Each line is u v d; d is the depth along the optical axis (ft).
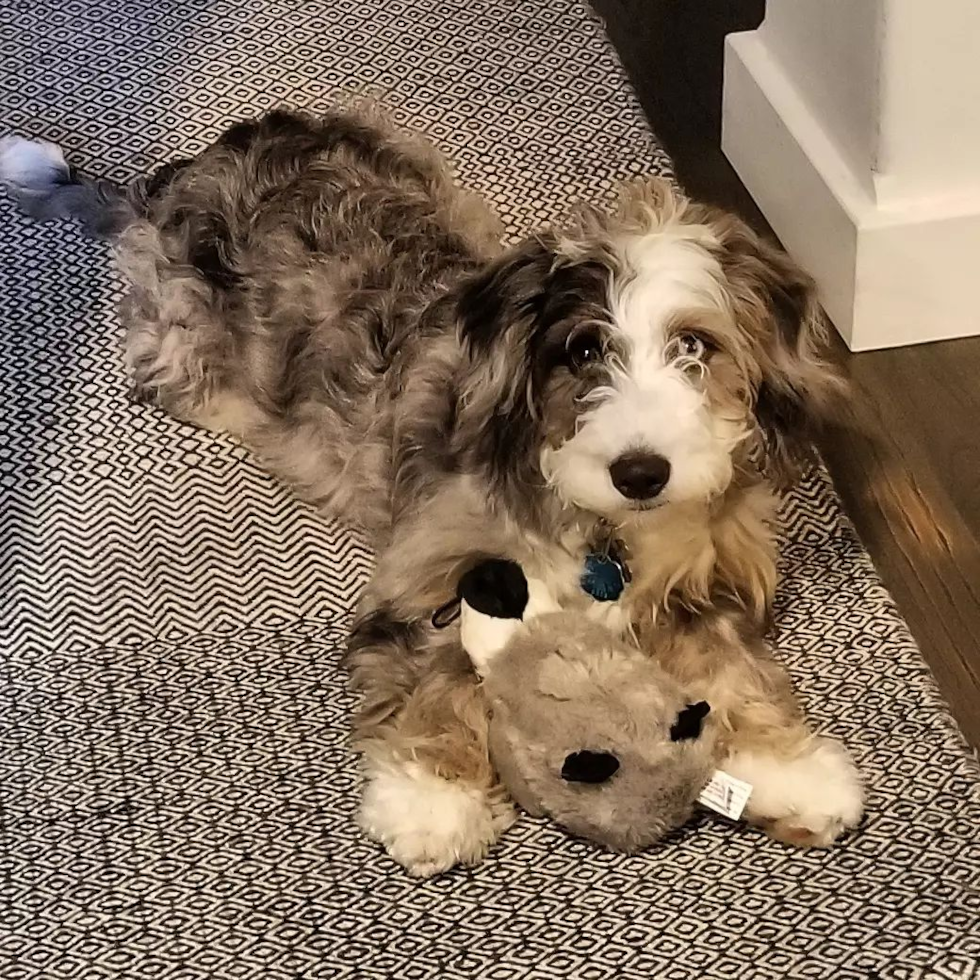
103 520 4.58
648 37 6.34
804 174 5.14
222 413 4.78
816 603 4.29
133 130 5.80
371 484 4.32
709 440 3.59
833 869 3.71
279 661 4.24
